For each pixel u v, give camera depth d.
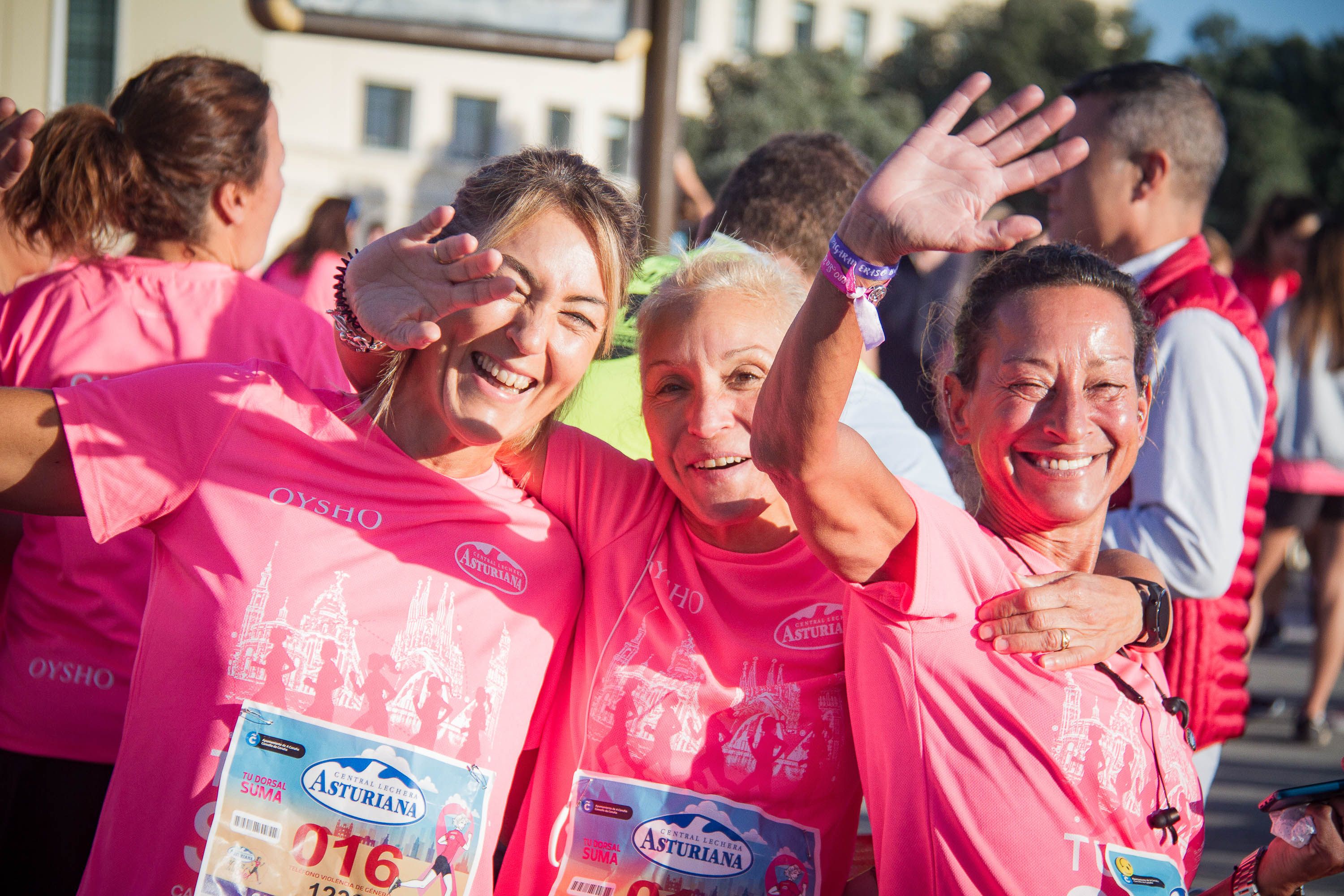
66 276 2.30
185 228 2.35
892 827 1.68
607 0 4.14
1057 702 1.70
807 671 1.81
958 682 1.68
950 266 5.32
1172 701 1.85
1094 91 2.95
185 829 1.60
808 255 2.63
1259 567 6.02
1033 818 1.65
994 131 1.43
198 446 1.70
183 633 1.65
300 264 6.59
